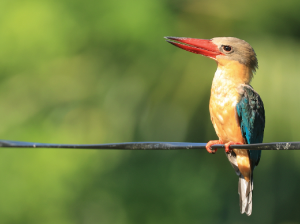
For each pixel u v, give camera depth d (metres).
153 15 13.80
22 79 16.50
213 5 13.21
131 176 14.70
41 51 15.78
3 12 15.57
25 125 16.19
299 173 12.79
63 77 16.31
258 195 13.50
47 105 16.42
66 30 15.18
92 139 15.51
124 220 14.63
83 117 15.81
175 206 14.45
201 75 13.13
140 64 14.44
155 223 14.45
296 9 12.52
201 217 14.41
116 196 14.67
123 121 15.06
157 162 14.73
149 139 13.92
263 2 12.71
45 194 14.51
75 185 14.69
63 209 14.62
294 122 11.84
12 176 14.47
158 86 13.72
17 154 14.74
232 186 14.34
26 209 14.41
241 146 4.61
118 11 14.23
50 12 15.29
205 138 13.22
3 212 14.36
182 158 14.44
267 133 11.95
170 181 14.51
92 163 15.08
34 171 14.50
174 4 13.88
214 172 14.27
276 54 12.49
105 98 15.59
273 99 11.95
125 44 14.44
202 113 13.10
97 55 15.48
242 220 14.35
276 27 12.88
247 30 12.99
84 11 14.87
